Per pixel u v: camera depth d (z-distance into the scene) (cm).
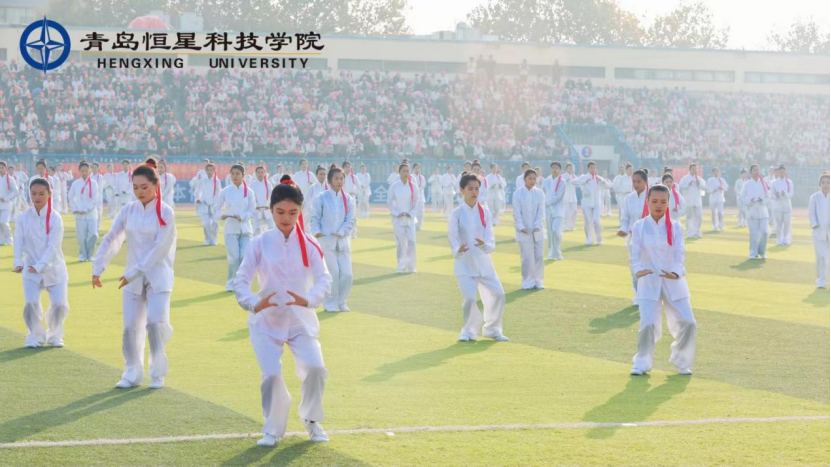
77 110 4928
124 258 2450
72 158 4550
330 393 975
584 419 873
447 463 735
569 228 3578
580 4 9094
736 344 1266
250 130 5181
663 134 6000
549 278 2023
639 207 1617
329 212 1549
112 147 4834
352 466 725
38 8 6397
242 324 1409
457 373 1076
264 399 783
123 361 1126
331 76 5606
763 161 6028
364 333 1349
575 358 1170
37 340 1212
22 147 4738
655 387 1009
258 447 773
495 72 6053
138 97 5181
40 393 959
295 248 789
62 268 1216
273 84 5453
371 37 5812
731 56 6419
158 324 985
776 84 6519
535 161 5262
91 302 1628
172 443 782
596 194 2902
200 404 917
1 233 2822
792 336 1327
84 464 723
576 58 6203
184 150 4953
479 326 1294
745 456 754
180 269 2167
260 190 2377
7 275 2028
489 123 5662
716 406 923
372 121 5512
